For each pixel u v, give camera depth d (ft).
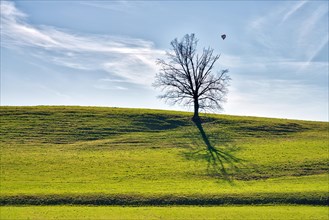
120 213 114.01
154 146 209.46
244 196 130.11
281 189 138.51
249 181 153.69
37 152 192.54
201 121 262.26
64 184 143.74
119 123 249.55
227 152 198.39
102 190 135.33
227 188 141.49
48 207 120.26
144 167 171.22
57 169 165.37
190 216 111.86
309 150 201.46
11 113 259.39
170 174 161.68
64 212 114.32
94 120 253.03
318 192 132.98
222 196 129.90
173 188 140.05
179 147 208.13
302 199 128.47
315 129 259.60
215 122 261.44
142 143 214.69
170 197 128.88
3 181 146.20
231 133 238.48
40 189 135.95
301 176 160.45
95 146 207.21
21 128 231.30
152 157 188.44
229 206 124.36
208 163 179.01
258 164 177.06
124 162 178.81
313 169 169.48
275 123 267.59
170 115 272.92
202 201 127.03
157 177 156.87
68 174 158.40
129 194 130.62
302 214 114.52
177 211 116.78
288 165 174.91
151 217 110.63
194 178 156.97
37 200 125.18
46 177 153.28
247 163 178.70
